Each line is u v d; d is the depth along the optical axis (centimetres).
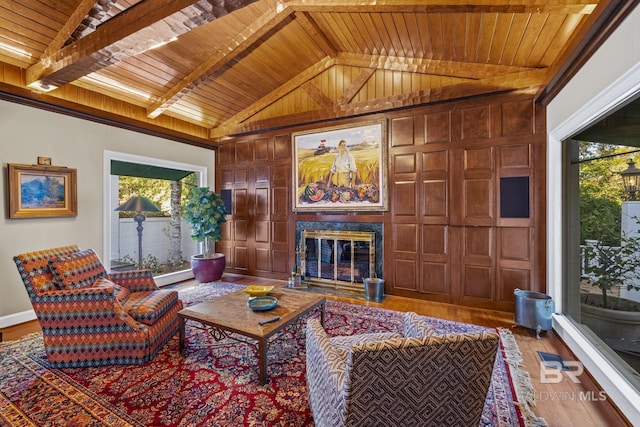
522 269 328
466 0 241
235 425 162
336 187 438
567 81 255
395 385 102
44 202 335
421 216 381
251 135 518
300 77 454
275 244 498
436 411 109
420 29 313
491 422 164
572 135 261
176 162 492
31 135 327
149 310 238
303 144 464
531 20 255
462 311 339
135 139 434
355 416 104
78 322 221
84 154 374
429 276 378
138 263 504
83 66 279
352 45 389
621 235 191
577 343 222
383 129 402
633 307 177
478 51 323
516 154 330
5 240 308
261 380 197
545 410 173
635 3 159
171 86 401
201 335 275
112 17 263
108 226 399
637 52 159
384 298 390
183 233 576
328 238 444
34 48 293
